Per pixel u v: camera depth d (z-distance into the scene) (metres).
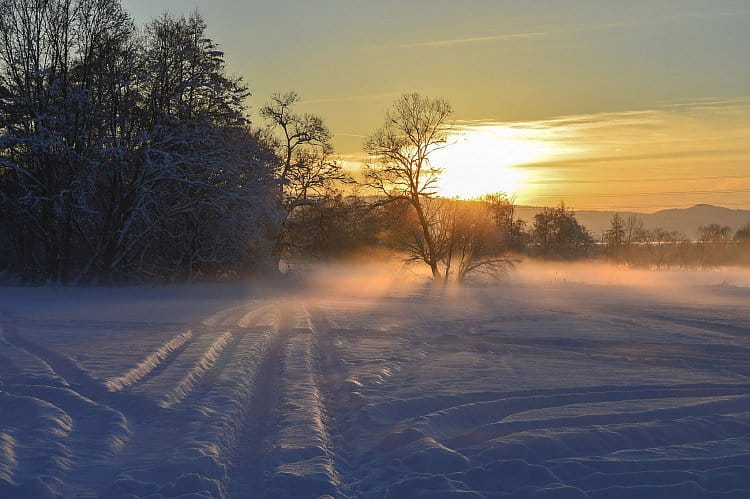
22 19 42.62
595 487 8.61
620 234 139.75
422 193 58.44
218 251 47.53
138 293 39.12
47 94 42.81
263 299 37.88
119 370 14.58
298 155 60.91
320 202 61.38
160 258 48.00
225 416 11.24
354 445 10.28
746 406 12.86
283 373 15.64
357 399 12.95
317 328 25.41
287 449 9.68
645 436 10.62
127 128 45.16
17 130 42.59
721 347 22.23
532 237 112.38
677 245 151.88
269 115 60.28
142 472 8.58
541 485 8.54
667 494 8.34
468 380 15.27
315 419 11.39
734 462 9.42
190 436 10.01
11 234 48.00
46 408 11.03
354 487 8.52
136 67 43.88
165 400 12.21
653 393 14.19
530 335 24.67
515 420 11.57
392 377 15.60
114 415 11.06
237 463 9.37
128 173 44.47
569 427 11.22
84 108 42.53
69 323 23.83
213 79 46.62
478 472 8.78
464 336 24.33
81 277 43.91
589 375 16.30
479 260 57.47
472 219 57.56
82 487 8.11
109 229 43.91
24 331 21.48
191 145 44.72
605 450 10.09
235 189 45.66
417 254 57.84
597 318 31.25
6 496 7.62
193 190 46.00
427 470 9.04
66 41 43.09
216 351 18.22
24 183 43.25
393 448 10.00
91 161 41.38
